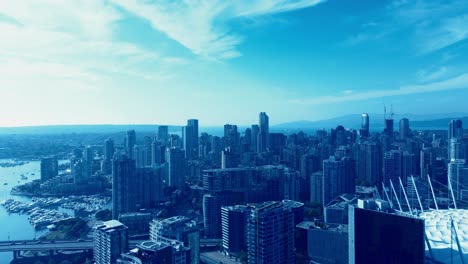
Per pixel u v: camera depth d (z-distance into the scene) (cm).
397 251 16975
